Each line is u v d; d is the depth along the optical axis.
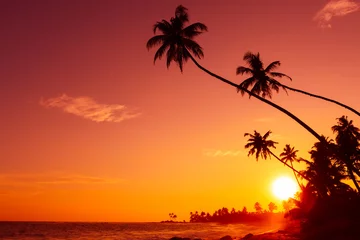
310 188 72.75
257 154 67.38
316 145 65.94
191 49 34.03
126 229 147.50
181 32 34.56
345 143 60.34
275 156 65.94
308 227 48.19
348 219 41.56
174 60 34.06
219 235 89.75
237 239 57.28
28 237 87.62
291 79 38.91
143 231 125.88
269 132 67.50
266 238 46.94
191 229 144.75
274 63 39.41
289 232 56.66
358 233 35.16
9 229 129.62
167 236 91.19
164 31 34.47
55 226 175.88
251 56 40.66
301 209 72.50
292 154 76.75
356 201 46.31
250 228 135.25
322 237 38.06
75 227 165.88
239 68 40.22
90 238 83.44
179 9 35.44
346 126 62.12
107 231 124.88
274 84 39.09
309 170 67.81
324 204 49.81
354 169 30.09
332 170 63.28
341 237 35.44
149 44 34.25
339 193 56.47
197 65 33.56
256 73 39.41
